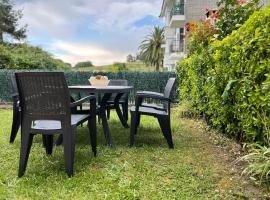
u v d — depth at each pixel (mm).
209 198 2047
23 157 2479
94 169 2645
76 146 3453
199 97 4828
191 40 6000
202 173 2506
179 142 3676
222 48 3422
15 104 3619
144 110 3566
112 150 3271
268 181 2184
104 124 3592
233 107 3166
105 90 3525
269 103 2246
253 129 2631
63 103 2459
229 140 3510
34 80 2438
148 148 3363
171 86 3521
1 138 3844
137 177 2436
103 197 2066
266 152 2105
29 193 2139
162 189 2199
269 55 2340
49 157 2986
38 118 2494
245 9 4336
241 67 2846
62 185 2275
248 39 2641
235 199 2016
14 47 16500
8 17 18219
